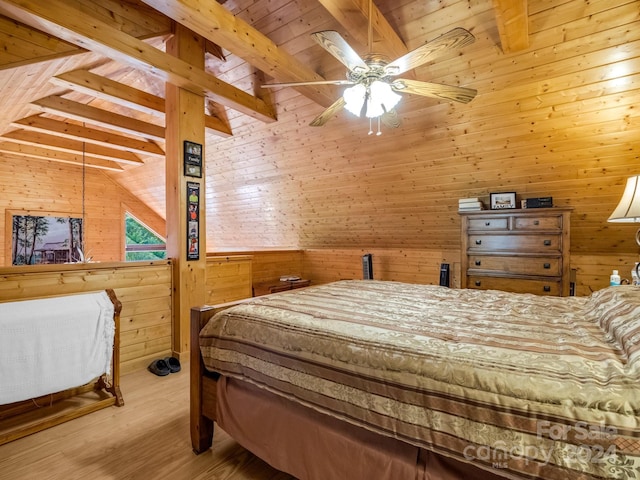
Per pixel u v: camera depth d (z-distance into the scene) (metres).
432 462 1.14
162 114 3.61
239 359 1.62
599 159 2.96
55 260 6.46
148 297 2.95
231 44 2.38
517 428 0.96
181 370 2.92
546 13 2.28
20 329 1.91
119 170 6.60
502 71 2.67
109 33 2.30
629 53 2.29
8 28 2.05
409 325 1.49
